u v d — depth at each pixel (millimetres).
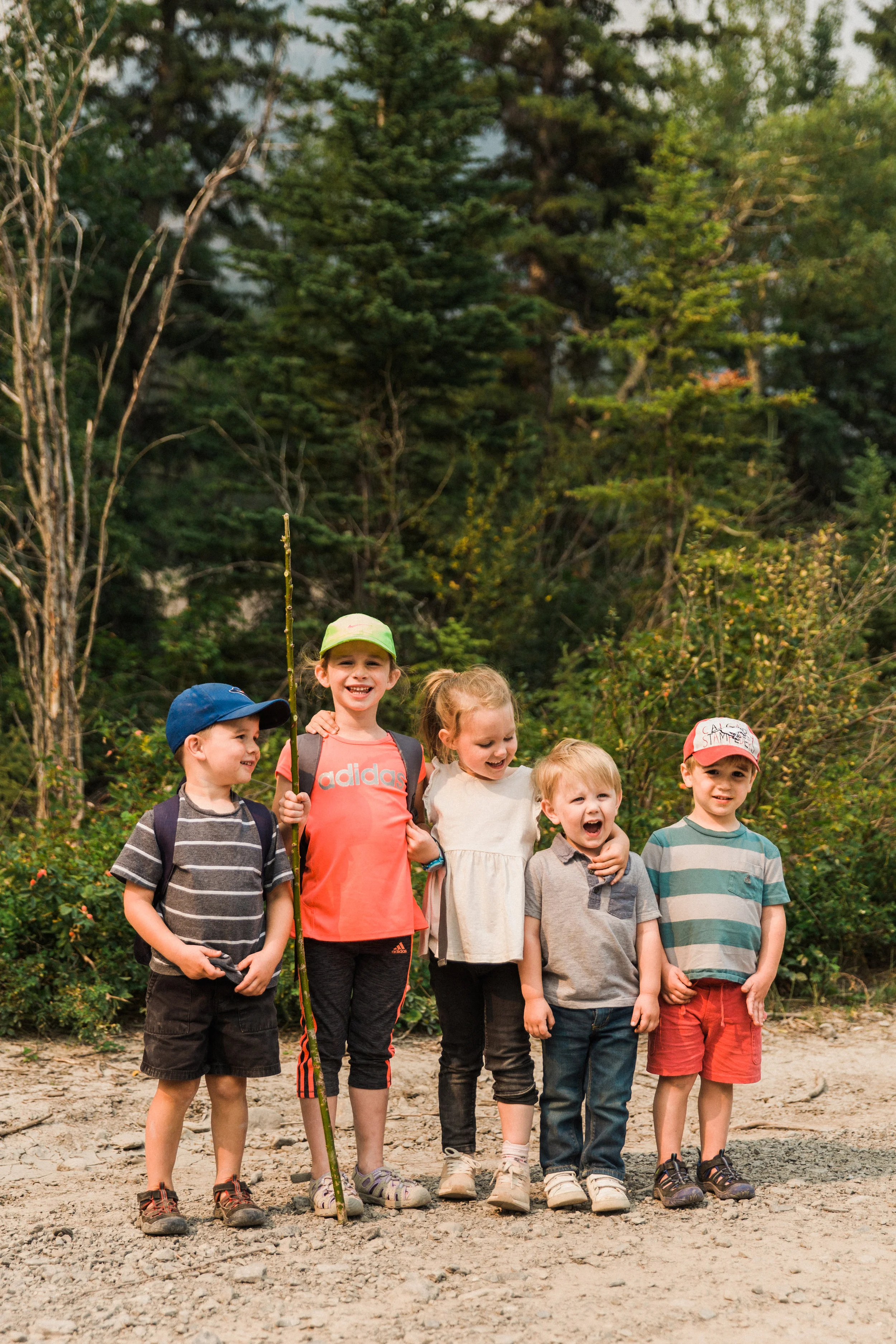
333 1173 3191
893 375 23219
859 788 7793
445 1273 2834
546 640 14961
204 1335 2455
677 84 21375
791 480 23047
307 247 15062
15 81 10070
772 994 6637
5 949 5422
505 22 20531
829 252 21750
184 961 3078
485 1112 4676
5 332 9875
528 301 15078
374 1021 3461
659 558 16469
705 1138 3584
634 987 3475
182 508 16625
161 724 6867
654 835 3729
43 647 11016
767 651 7531
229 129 20078
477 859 3492
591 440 19062
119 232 16953
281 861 3352
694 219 16422
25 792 7992
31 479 8867
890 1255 3000
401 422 14812
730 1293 2738
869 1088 4980
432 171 14109
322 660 3664
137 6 16547
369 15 13977
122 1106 4496
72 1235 3121
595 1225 3227
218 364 18922
